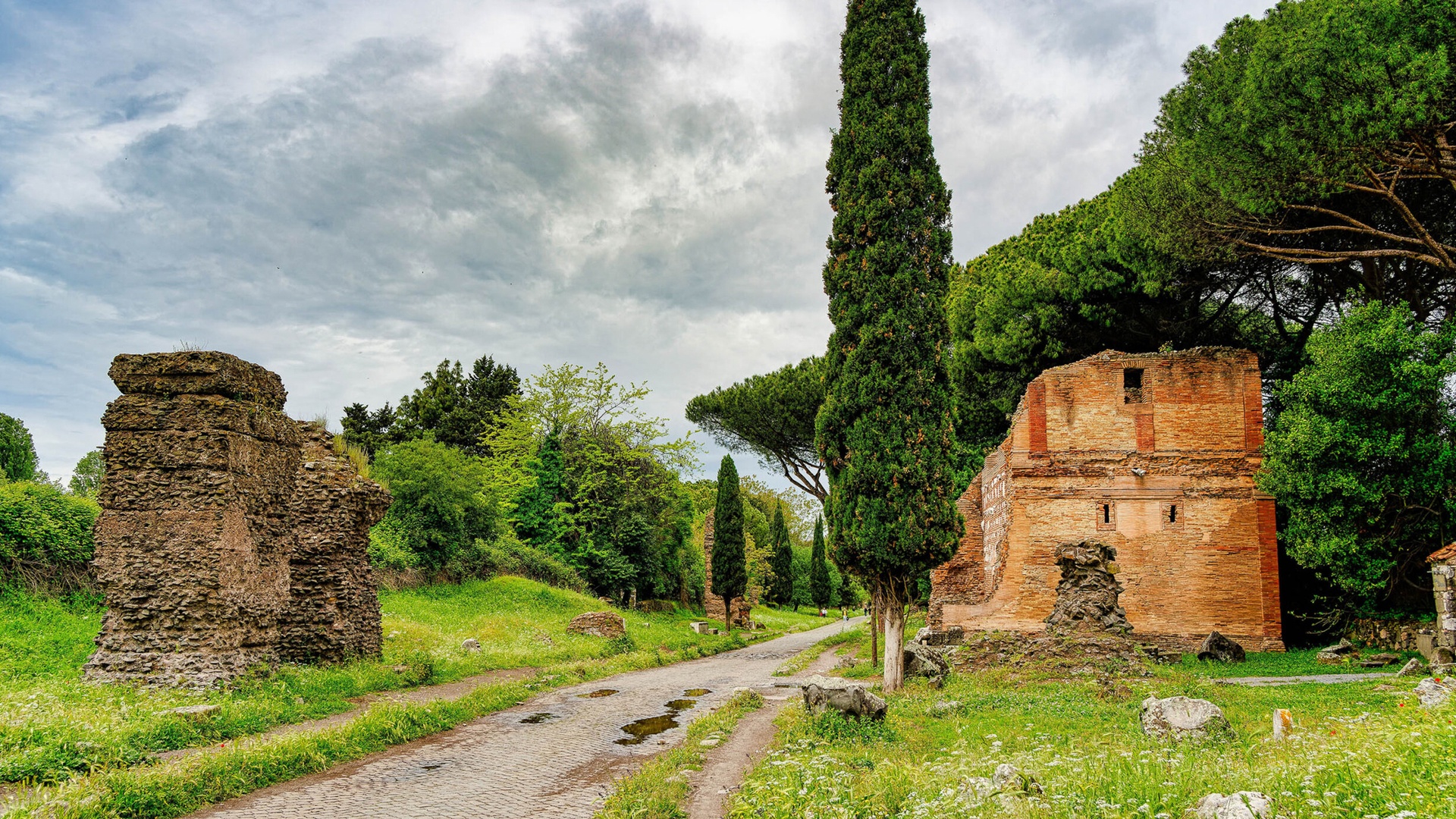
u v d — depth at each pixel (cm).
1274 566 2616
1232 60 2105
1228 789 718
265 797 974
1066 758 914
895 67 1984
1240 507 2662
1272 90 1838
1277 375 3067
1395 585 2331
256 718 1299
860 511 1847
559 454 4775
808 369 3978
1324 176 1880
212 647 1492
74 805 816
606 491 4809
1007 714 1425
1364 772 684
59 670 1517
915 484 1830
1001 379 3481
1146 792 703
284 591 1773
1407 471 2222
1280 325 3036
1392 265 2616
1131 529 2698
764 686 2088
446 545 3566
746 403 4078
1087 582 2234
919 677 1972
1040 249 3503
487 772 1114
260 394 1716
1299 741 936
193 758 1012
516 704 1750
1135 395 2795
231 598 1540
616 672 2398
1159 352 2812
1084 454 2755
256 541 1656
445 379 6506
